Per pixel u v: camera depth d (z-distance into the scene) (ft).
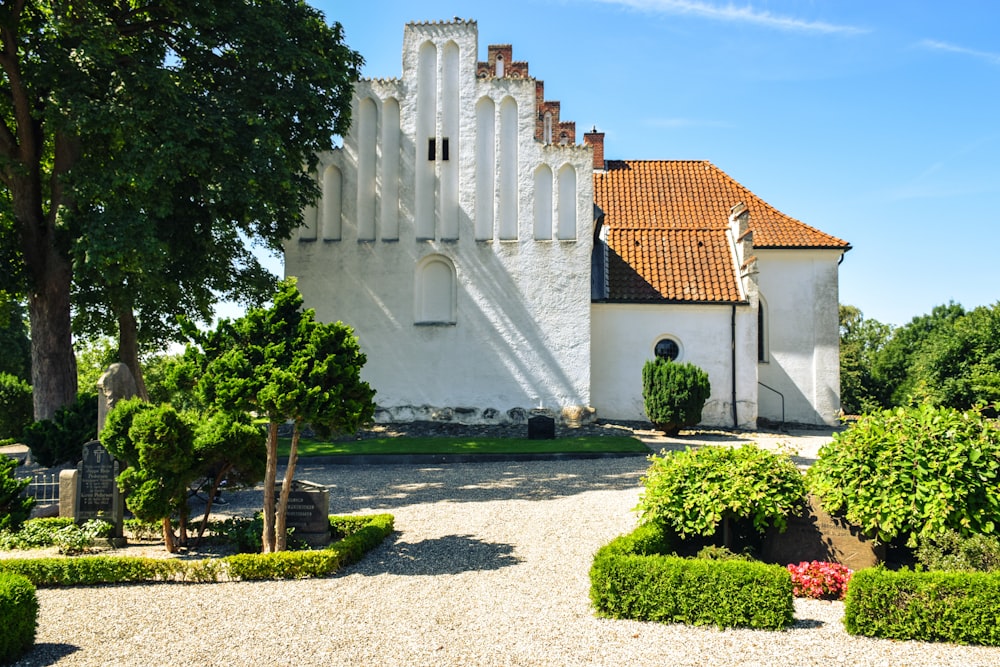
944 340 115.65
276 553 31.86
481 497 49.14
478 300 84.07
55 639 24.64
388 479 57.31
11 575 24.64
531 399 83.41
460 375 83.71
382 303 84.43
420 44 85.71
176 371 32.86
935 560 27.61
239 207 63.87
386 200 85.25
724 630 24.90
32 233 66.49
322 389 31.81
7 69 62.90
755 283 90.79
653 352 91.30
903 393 159.12
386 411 83.71
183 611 27.25
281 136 67.97
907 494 28.89
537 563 33.19
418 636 24.54
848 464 30.50
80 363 120.16
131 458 34.63
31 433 51.29
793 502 30.99
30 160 66.33
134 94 57.67
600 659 22.58
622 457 66.90
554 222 84.23
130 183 60.49
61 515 39.83
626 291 92.07
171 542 35.99
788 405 100.27
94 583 30.73
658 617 25.72
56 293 66.54
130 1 66.44
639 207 109.81
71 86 57.31
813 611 26.71
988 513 28.35
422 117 85.56
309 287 84.79
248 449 38.42
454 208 85.05
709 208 109.60
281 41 64.85
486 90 85.35
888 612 24.25
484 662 22.43
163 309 77.66
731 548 32.68
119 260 57.16
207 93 62.95
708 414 90.53
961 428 30.01
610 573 26.30
